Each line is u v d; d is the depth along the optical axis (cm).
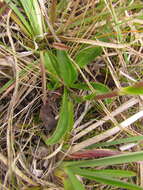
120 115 16
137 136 15
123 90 13
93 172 14
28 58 15
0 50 14
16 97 14
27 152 15
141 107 16
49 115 15
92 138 15
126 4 17
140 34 16
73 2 16
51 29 14
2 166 14
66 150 15
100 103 15
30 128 15
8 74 14
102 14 15
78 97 15
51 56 14
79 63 15
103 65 16
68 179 14
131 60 17
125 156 14
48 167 15
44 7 14
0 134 14
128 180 16
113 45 15
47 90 15
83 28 15
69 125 14
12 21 15
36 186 15
